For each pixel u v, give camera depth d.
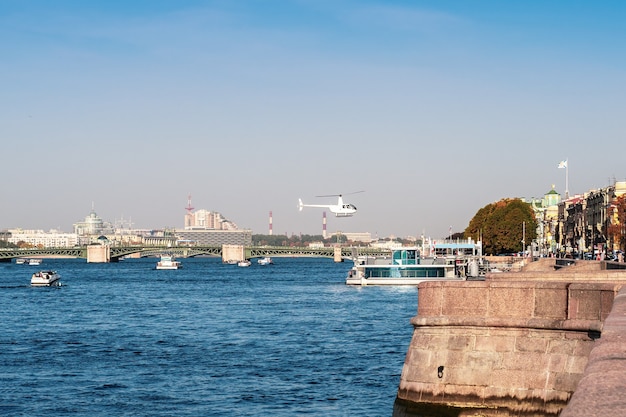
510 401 39.78
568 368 38.56
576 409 13.95
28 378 75.56
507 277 59.41
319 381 71.62
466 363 40.97
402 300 180.62
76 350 96.06
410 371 42.50
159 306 173.38
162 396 66.50
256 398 64.75
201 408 61.66
